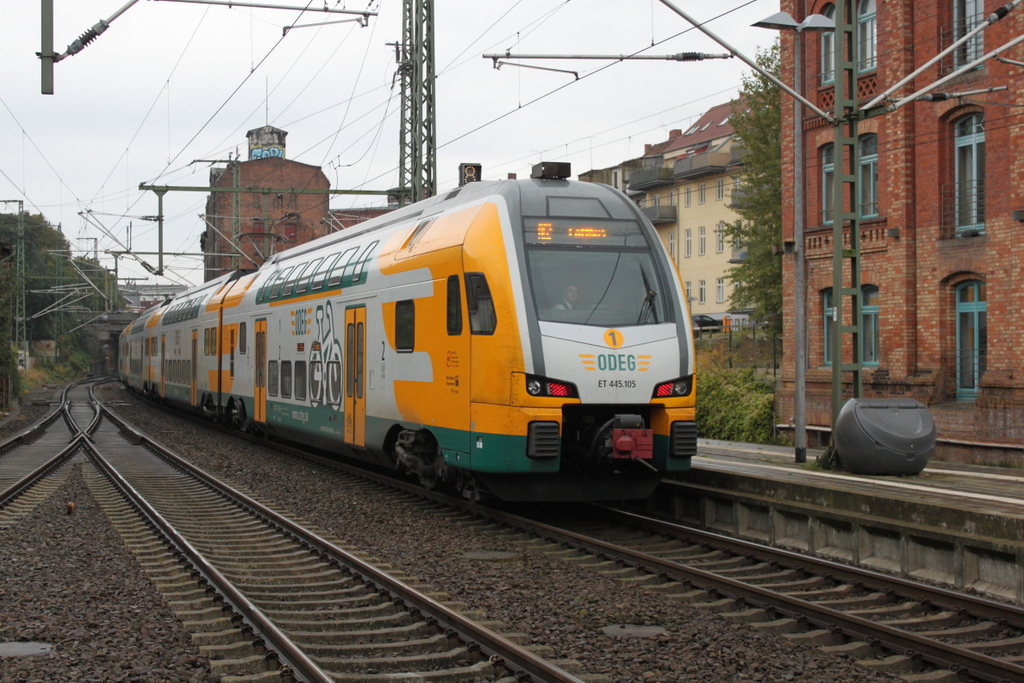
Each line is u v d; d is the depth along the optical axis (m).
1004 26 18.62
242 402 22.25
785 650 6.81
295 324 18.03
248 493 14.79
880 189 21.66
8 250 40.66
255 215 70.44
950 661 6.42
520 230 11.39
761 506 11.38
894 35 21.06
